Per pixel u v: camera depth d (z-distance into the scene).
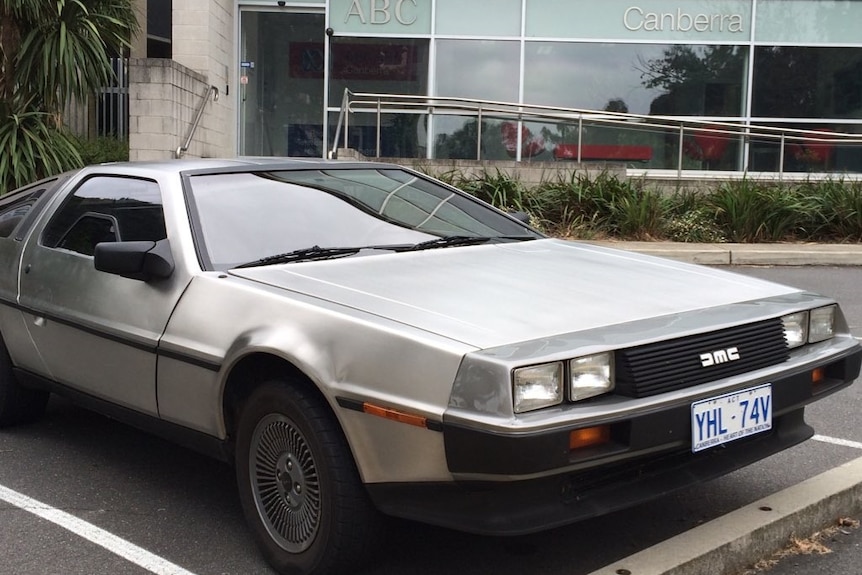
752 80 14.30
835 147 13.25
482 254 3.85
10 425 4.79
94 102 12.64
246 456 3.22
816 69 14.30
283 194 3.98
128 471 4.19
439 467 2.65
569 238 11.21
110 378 3.77
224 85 14.98
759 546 3.19
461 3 14.36
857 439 4.55
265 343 3.02
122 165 4.22
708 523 3.23
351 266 3.51
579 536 3.38
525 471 2.53
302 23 15.72
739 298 3.39
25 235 4.47
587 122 13.02
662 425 2.77
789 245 11.24
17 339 4.37
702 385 2.92
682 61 14.32
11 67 9.53
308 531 3.02
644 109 14.43
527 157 13.24
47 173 9.35
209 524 3.59
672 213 11.93
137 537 3.46
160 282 3.54
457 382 2.62
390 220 4.09
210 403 3.29
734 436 2.97
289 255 3.61
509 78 14.46
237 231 3.67
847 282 9.37
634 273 3.65
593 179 12.34
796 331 3.34
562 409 2.64
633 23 14.29
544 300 3.13
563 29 14.33
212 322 3.27
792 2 14.16
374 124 13.90
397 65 14.56
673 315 3.08
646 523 3.49
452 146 13.55
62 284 4.04
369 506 2.89
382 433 2.75
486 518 2.66
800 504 3.40
